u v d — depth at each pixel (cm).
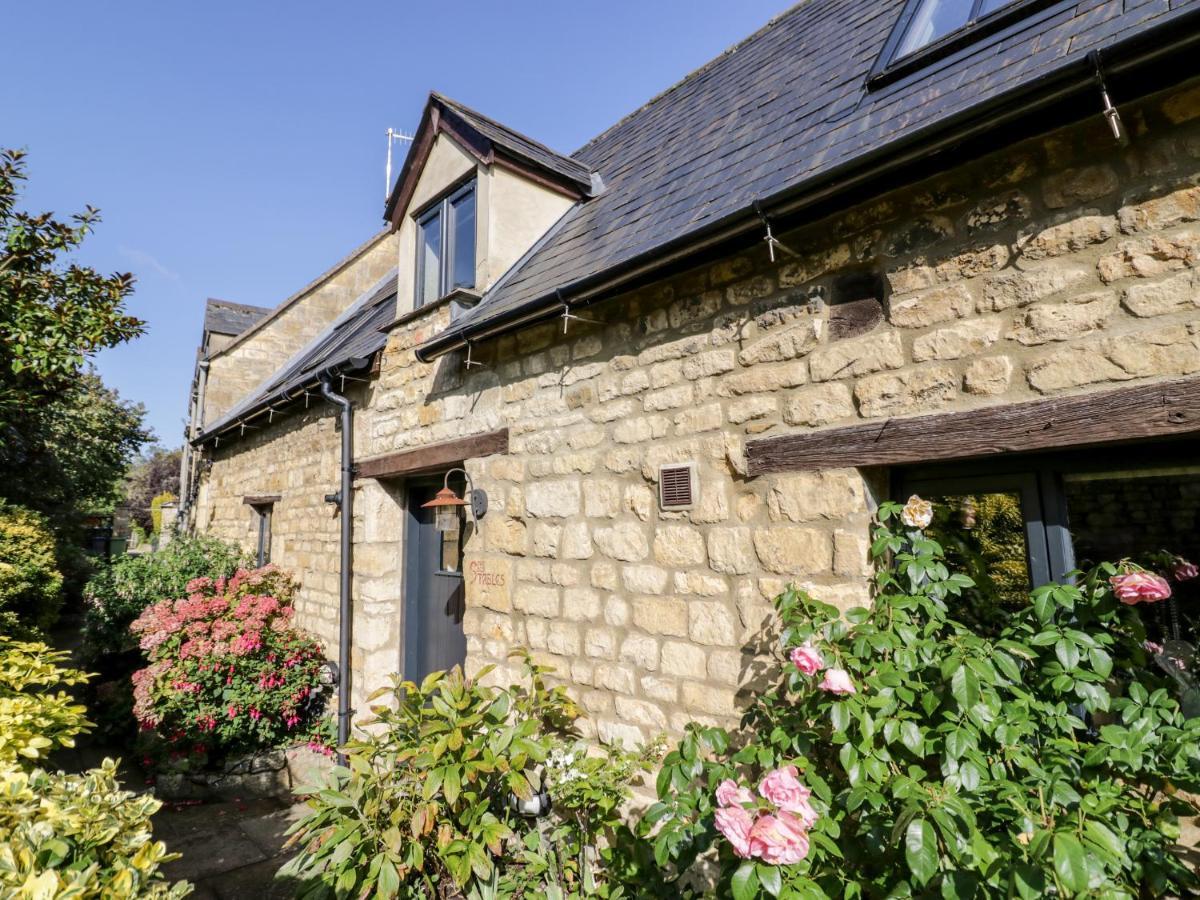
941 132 204
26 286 531
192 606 555
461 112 490
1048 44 221
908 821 163
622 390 337
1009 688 186
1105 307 192
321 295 1179
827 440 253
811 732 221
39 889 133
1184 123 184
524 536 387
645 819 229
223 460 991
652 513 317
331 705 586
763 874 171
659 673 307
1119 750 168
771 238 255
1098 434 189
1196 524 189
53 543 772
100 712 616
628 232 371
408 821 268
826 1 478
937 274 229
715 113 446
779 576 265
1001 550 226
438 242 536
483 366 433
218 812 463
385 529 550
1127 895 146
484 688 314
